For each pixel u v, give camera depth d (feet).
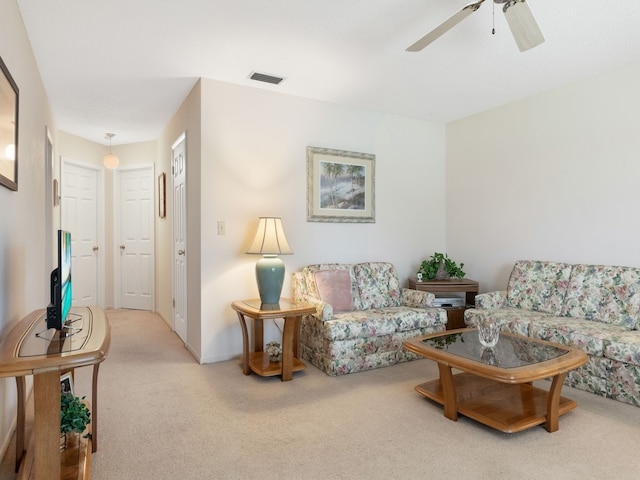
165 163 15.90
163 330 14.71
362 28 8.34
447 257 15.60
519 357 7.38
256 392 8.98
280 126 12.18
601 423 7.48
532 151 12.56
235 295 11.51
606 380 8.57
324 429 7.29
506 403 7.84
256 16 7.86
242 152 11.59
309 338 11.09
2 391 6.40
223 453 6.48
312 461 6.26
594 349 8.66
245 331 10.09
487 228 14.05
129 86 11.51
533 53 9.57
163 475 5.89
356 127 13.66
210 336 11.14
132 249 18.75
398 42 8.94
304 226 12.66
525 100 12.74
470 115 14.57
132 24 8.16
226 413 7.92
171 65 10.13
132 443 6.77
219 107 11.21
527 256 12.74
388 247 14.40
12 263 6.98
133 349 12.32
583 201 11.26
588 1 7.41
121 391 9.00
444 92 12.20
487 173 14.02
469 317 11.40
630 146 10.25
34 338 5.31
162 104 13.10
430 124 15.37
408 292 12.82
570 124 11.54
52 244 13.73
